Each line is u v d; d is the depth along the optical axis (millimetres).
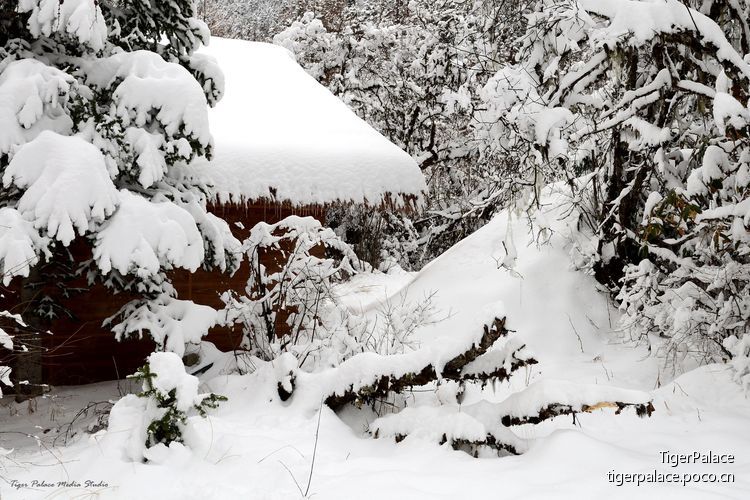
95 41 5832
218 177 8016
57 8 5625
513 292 9547
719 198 7023
